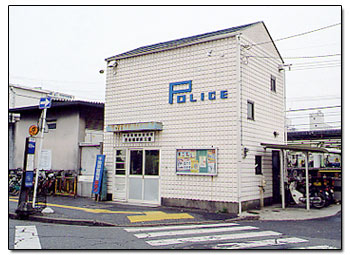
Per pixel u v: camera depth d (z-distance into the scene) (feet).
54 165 63.31
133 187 51.88
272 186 52.42
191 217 39.91
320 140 82.84
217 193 44.16
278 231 32.91
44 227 33.94
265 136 50.67
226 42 45.91
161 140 49.90
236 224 36.83
